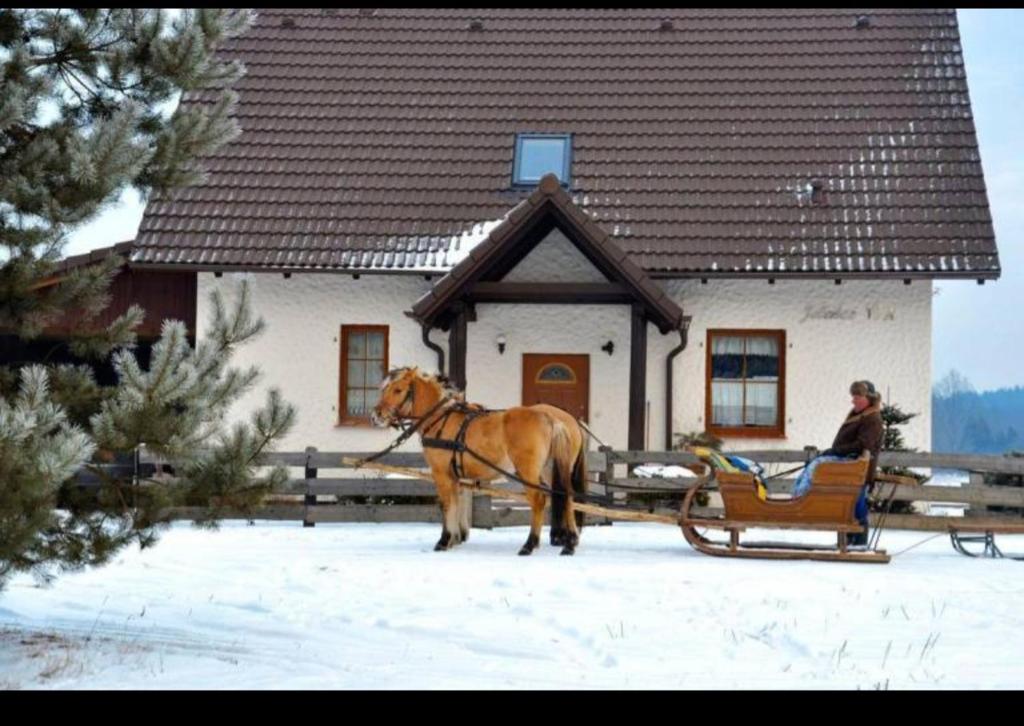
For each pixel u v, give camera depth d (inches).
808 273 927.7
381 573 587.2
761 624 481.1
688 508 650.2
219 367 434.9
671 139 1018.1
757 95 1045.8
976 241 938.7
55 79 424.8
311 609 510.6
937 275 924.6
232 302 457.7
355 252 957.2
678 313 887.1
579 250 928.9
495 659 430.3
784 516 631.2
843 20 1093.1
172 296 979.9
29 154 399.2
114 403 399.2
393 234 967.6
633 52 1084.5
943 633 470.6
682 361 956.0
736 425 960.9
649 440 952.3
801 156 1000.2
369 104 1052.5
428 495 811.4
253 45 1090.7
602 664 424.5
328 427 971.3
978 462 768.3
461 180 1000.2
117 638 455.5
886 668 418.6
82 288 438.3
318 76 1071.0
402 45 1096.2
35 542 398.0
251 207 983.6
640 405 902.4
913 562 640.4
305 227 971.9
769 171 991.6
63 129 415.2
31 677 390.9
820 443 952.3
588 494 660.7
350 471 960.9
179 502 426.3
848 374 951.6
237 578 581.3
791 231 952.3
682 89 1053.2
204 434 425.1
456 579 570.9
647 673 410.0
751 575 582.2
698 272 932.6
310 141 1026.1
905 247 937.5
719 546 657.6
